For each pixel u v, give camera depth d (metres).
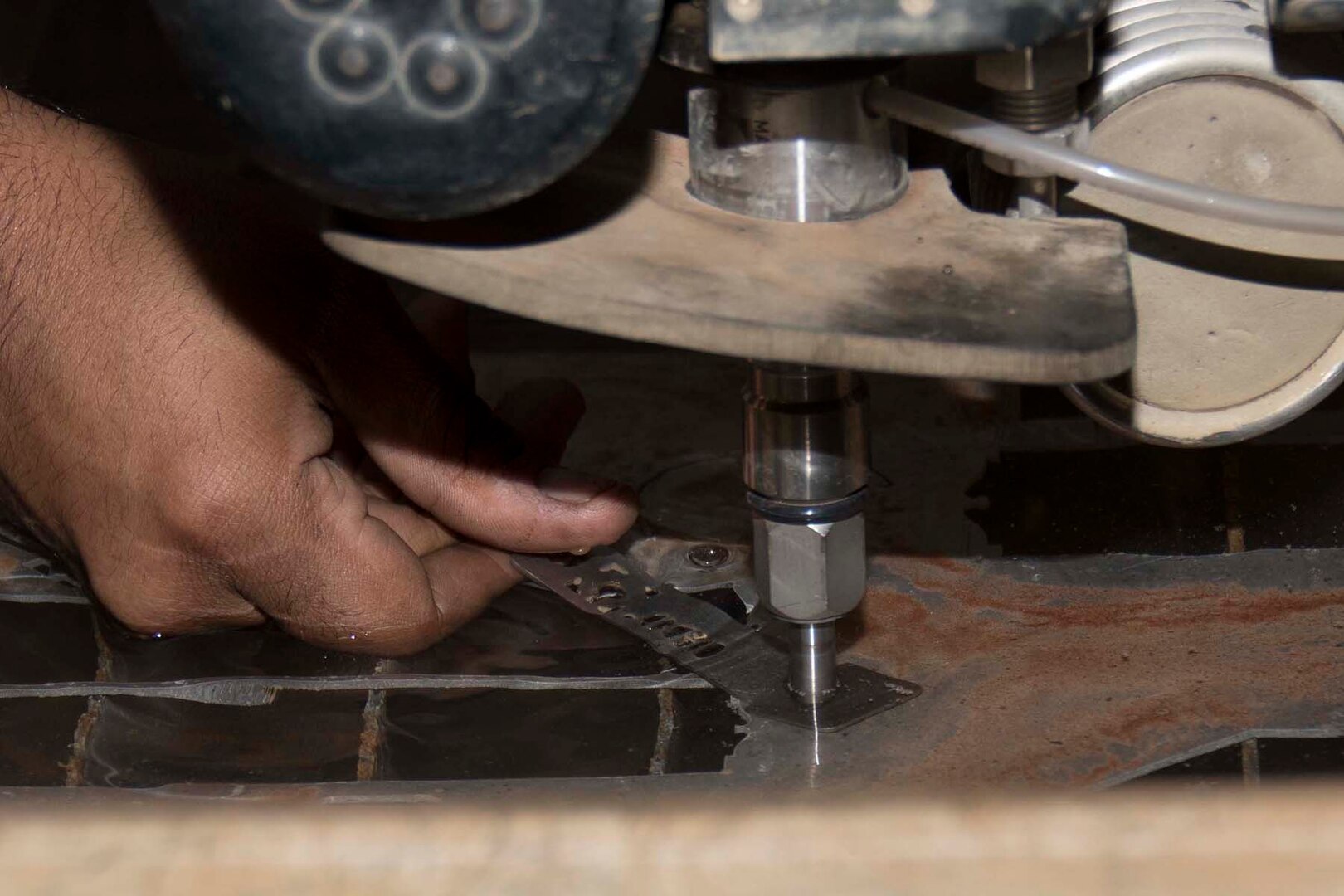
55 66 1.32
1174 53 0.65
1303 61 0.64
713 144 0.59
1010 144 0.57
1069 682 0.72
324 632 0.79
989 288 0.52
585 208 0.58
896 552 0.85
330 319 0.83
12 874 0.37
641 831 0.38
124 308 0.78
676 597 0.82
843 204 0.58
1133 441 0.94
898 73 0.60
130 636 0.82
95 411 0.78
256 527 0.76
